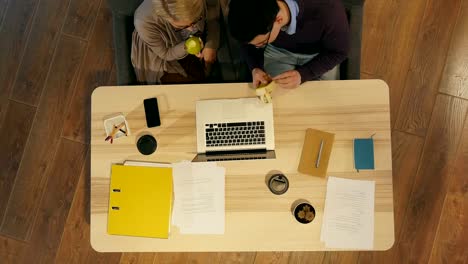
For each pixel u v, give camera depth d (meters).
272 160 1.50
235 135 1.50
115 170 1.51
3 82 2.27
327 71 1.55
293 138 1.51
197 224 1.47
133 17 1.77
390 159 1.47
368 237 1.43
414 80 2.12
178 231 1.48
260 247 1.45
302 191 1.47
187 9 1.41
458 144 2.07
